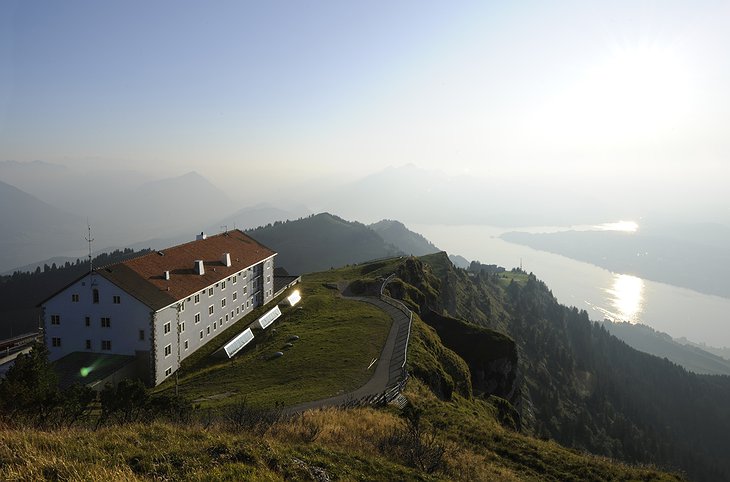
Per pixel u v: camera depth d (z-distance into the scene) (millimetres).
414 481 17844
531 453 27797
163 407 25625
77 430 19062
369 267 129625
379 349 54156
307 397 38000
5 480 12281
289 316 78188
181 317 63281
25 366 25891
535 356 193250
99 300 57781
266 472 14648
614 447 143875
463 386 56938
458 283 186875
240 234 96625
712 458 177000
